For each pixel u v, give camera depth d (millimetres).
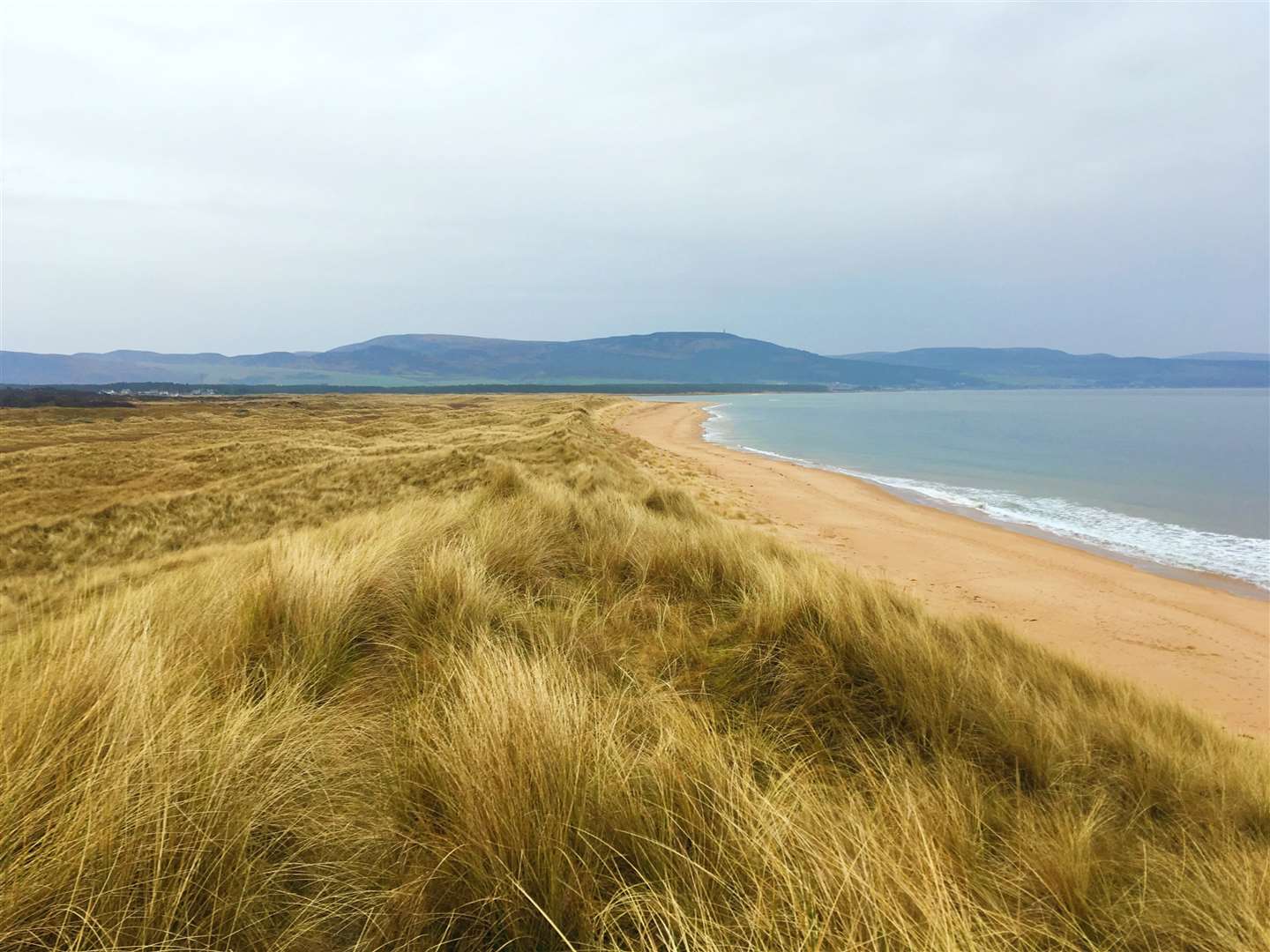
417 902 1619
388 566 4473
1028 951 1763
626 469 22688
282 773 1961
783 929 1579
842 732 3184
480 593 4184
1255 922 1857
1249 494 28500
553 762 1966
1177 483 31656
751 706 3371
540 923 1577
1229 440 55750
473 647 3193
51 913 1394
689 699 3307
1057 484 31453
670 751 2264
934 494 28203
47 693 2004
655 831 1883
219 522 17953
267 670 2951
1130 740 3832
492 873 1640
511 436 32438
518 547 5637
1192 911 2006
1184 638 11016
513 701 2227
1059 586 13922
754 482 28594
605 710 2752
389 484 20047
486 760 1927
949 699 3412
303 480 21156
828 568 6535
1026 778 3078
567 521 7137
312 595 3570
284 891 1613
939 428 72375
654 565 5742
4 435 40125
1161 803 3166
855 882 1618
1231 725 7895
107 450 30672
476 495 8750
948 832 2174
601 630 4145
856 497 25969
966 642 4945
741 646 3910
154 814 1590
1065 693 4766
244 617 3389
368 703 2838
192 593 4484
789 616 4086
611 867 1755
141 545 16594
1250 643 10852
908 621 4969
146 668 2391
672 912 1581
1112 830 2664
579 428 35812
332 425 50469
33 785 1614
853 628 3961
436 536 5820
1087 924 1953
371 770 2223
